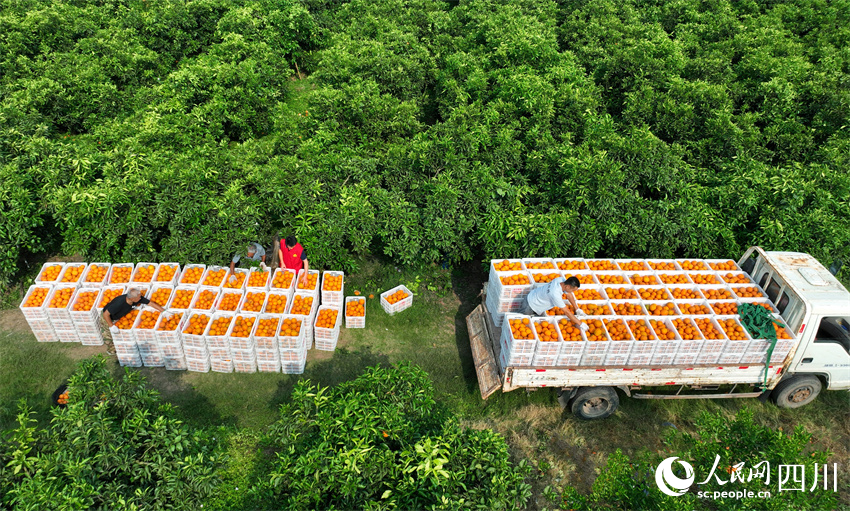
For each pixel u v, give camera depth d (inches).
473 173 468.8
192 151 494.9
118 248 430.9
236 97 651.5
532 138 546.0
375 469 228.8
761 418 370.6
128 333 363.6
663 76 689.0
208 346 369.1
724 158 549.0
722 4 975.6
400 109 614.5
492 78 673.6
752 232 457.7
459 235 453.7
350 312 430.0
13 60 706.2
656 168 474.6
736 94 677.3
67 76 656.4
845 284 483.8
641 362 337.4
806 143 570.3
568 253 453.7
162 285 404.8
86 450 232.2
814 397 375.2
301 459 228.4
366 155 550.6
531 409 372.2
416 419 271.0
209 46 883.4
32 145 465.1
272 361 378.6
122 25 845.2
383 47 740.0
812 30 925.8
